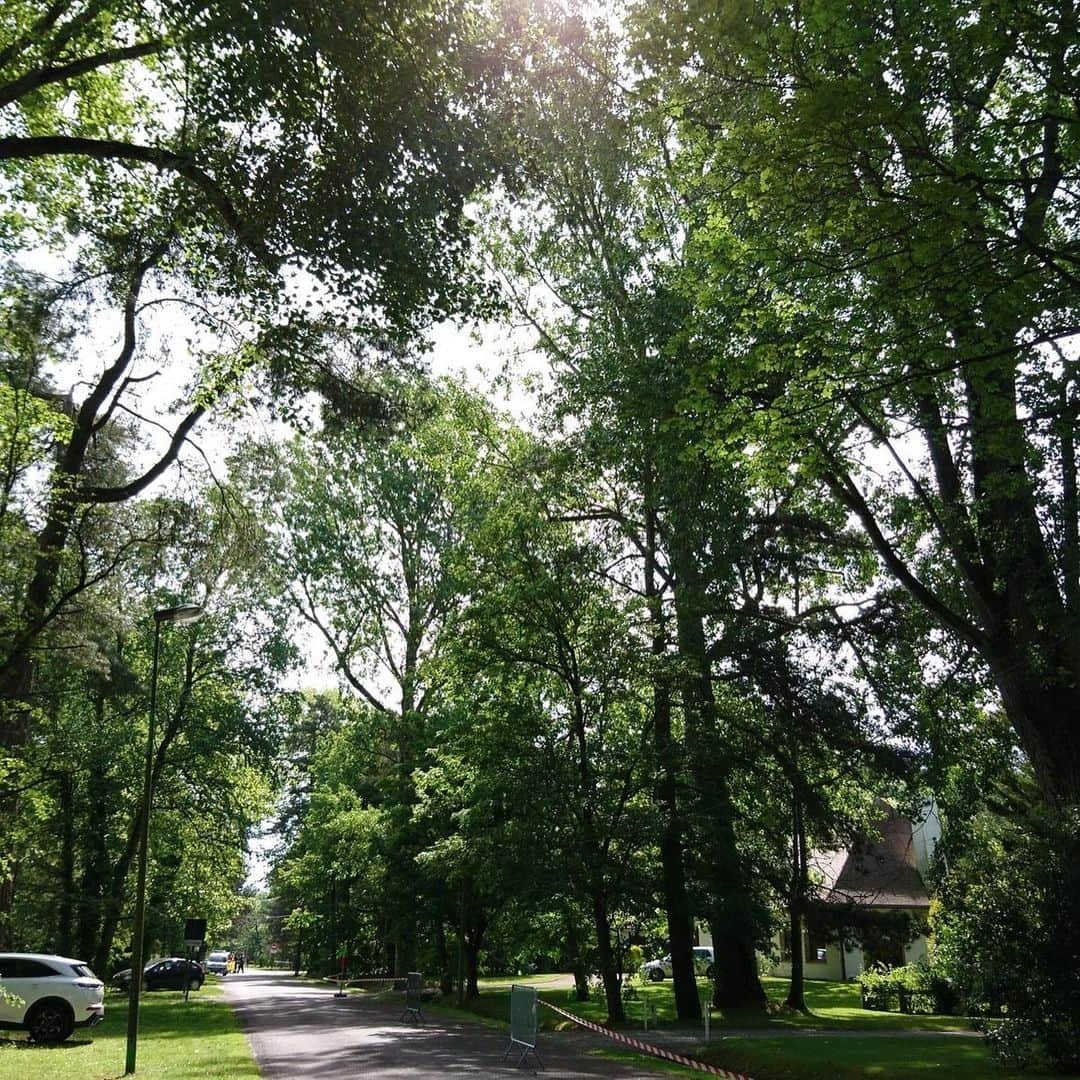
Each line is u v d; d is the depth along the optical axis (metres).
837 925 26.59
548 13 15.89
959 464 18.53
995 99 15.71
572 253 27.64
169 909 47.72
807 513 24.70
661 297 22.17
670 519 24.02
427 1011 32.31
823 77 11.99
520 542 27.02
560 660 26.22
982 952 14.68
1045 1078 13.52
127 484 24.81
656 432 21.47
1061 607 16.75
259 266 16.97
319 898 60.12
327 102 14.12
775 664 24.69
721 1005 27.86
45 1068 15.82
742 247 15.06
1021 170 13.53
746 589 25.53
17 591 19.48
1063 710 16.95
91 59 15.12
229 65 13.67
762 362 15.28
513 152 15.47
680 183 17.39
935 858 24.56
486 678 27.25
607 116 19.98
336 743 50.28
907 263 12.75
